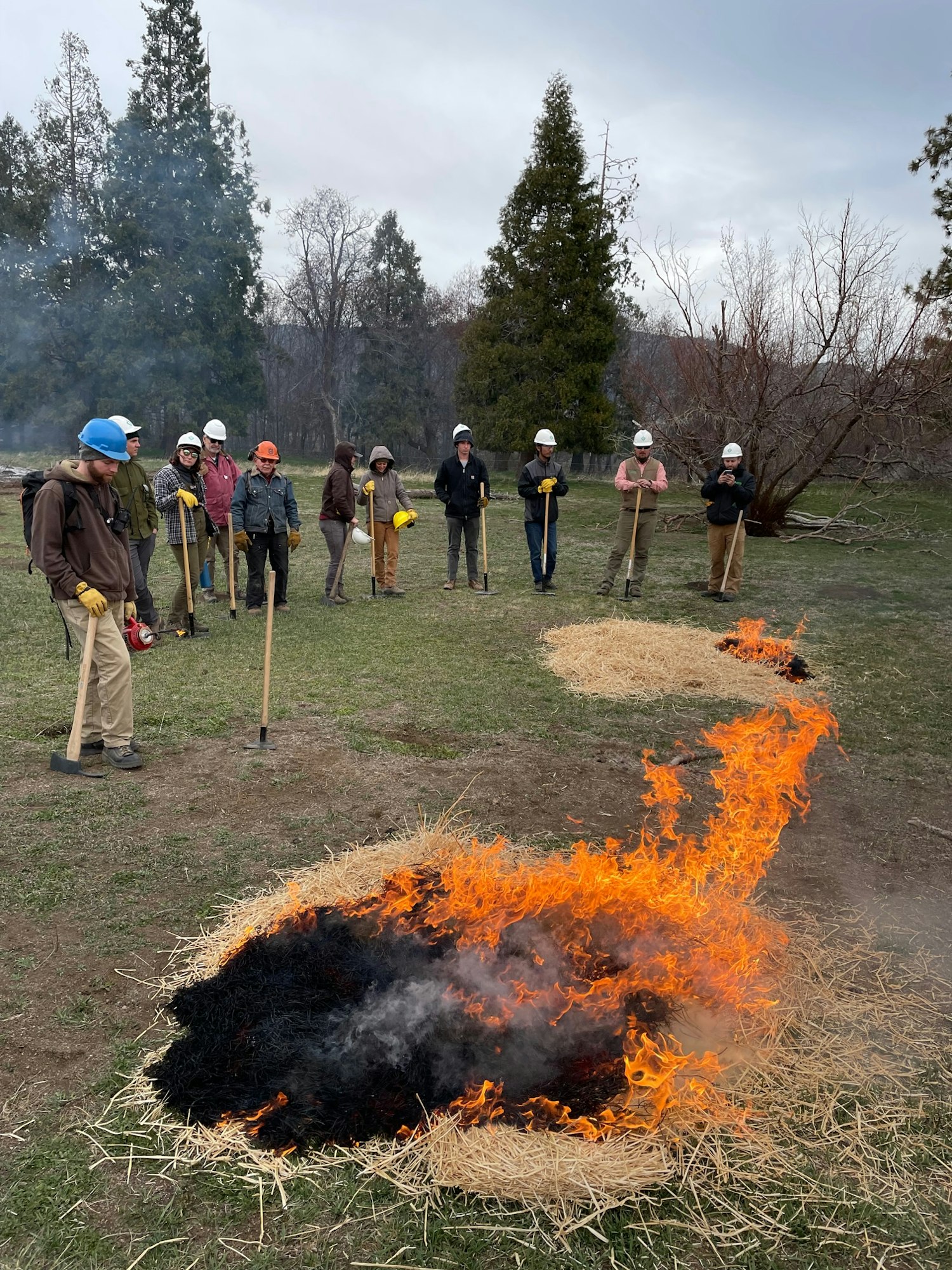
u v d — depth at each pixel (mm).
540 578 11070
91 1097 2609
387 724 6117
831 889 4027
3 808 4613
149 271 37625
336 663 7625
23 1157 2387
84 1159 2391
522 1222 2252
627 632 8289
